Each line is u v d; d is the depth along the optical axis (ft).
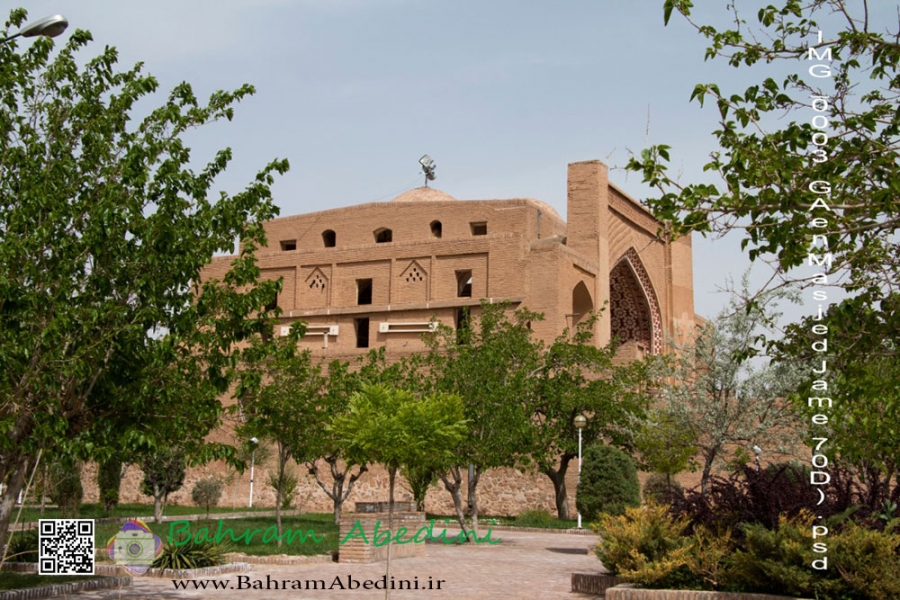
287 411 56.44
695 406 63.36
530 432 68.74
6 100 32.24
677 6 25.73
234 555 46.78
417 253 106.63
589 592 35.86
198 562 41.98
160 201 32.42
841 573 28.27
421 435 38.17
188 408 32.07
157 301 31.37
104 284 30.76
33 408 29.01
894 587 27.27
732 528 32.83
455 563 48.24
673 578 32.01
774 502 32.35
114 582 37.04
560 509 89.30
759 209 24.03
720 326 63.46
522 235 101.50
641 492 86.53
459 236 109.19
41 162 32.30
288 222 119.55
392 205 113.50
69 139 32.96
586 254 105.19
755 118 26.27
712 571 31.24
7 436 29.45
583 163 107.45
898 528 30.71
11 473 31.45
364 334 117.50
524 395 69.87
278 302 114.42
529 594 35.78
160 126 34.35
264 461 104.12
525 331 74.08
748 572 30.42
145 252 30.96
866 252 24.31
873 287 24.48
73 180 32.30
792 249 23.68
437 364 69.26
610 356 89.81
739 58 26.08
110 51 34.42
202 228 33.35
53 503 91.61
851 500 32.14
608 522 36.78
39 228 29.27
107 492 87.51
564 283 98.78
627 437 86.28
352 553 47.37
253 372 34.22
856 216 24.09
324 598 34.22
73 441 28.91
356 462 42.14
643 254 118.32
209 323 32.60
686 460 75.05
